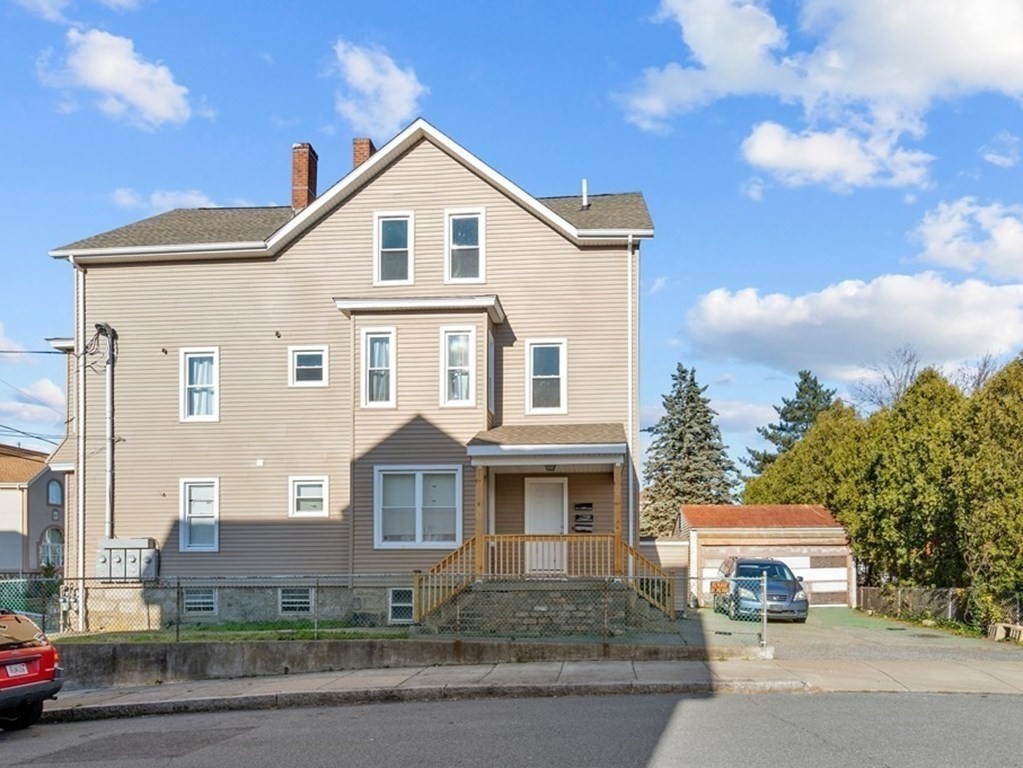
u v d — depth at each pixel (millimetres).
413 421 23406
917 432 24953
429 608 20062
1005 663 15977
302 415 24641
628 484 23438
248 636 18969
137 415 25062
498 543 21969
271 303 24984
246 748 10641
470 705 13312
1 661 12656
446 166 24688
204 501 24734
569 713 12148
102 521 24891
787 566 25578
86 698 15164
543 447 21453
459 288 24375
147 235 26016
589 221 24797
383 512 23422
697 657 16531
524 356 24094
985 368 44312
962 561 21969
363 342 23766
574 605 19875
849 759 9141
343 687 14523
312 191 28641
